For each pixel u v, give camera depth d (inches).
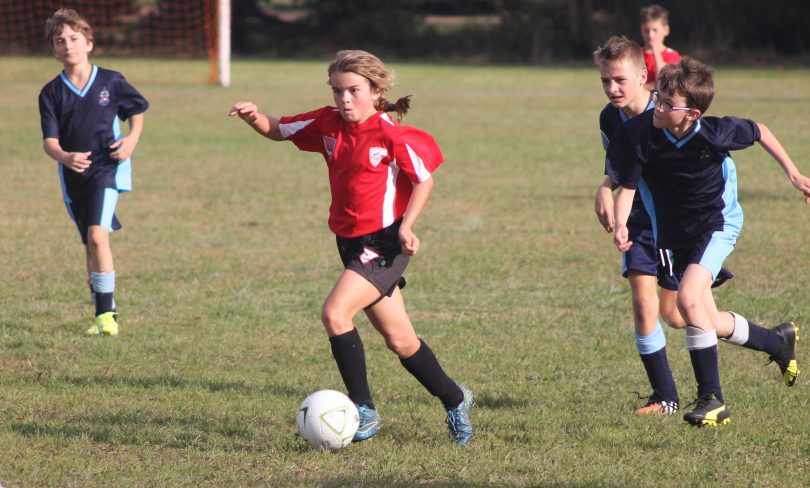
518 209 1567.4
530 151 2276.1
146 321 943.7
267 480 552.1
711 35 5600.4
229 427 639.8
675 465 576.7
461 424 617.3
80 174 926.4
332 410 595.2
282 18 6791.3
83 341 871.7
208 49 5093.5
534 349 853.2
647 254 695.7
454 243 1314.0
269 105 3189.0
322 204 1620.3
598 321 945.5
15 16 5295.3
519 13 5866.1
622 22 5615.2
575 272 1152.8
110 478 554.6
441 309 995.9
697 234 658.2
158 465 574.6
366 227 593.9
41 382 747.4
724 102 3294.8
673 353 848.3
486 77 4606.3
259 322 940.0
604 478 555.8
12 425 642.2
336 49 5994.1
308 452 596.7
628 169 637.9
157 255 1237.7
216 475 560.7
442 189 1765.5
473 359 823.1
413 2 6058.1
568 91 3924.7
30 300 1017.5
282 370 789.2
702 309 633.0
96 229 909.8
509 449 606.2
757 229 1376.7
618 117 707.4
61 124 924.0
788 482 551.2
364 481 551.5
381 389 738.2
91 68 935.7
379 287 591.2
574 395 728.3
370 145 586.6
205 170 1989.4
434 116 3006.9
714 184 645.9
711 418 615.8
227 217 1502.2
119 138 946.1
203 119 2874.0
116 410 679.1
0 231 1369.3
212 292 1055.0
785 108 3102.9
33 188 1743.4
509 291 1064.8
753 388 735.7
